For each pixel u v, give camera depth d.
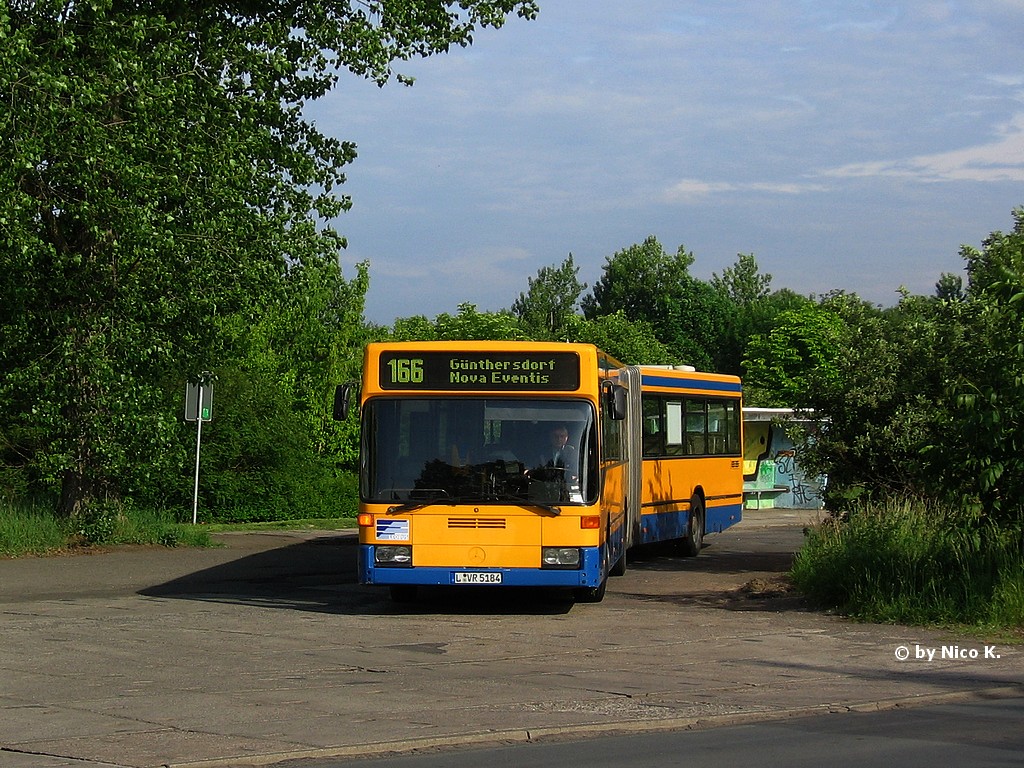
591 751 8.10
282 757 7.84
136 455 23.14
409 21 25.17
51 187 21.67
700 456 24.81
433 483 14.73
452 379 14.97
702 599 16.91
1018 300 13.98
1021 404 14.15
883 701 9.77
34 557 22.67
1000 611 13.73
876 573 15.19
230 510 35.56
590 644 12.82
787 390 59.78
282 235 24.58
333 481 38.78
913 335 19.62
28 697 9.86
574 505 14.64
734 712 9.28
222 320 25.44
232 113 22.94
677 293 100.69
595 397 14.97
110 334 22.25
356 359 45.34
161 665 11.44
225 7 24.97
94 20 20.91
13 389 22.59
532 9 26.25
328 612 15.67
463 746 8.29
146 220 21.05
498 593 17.69
